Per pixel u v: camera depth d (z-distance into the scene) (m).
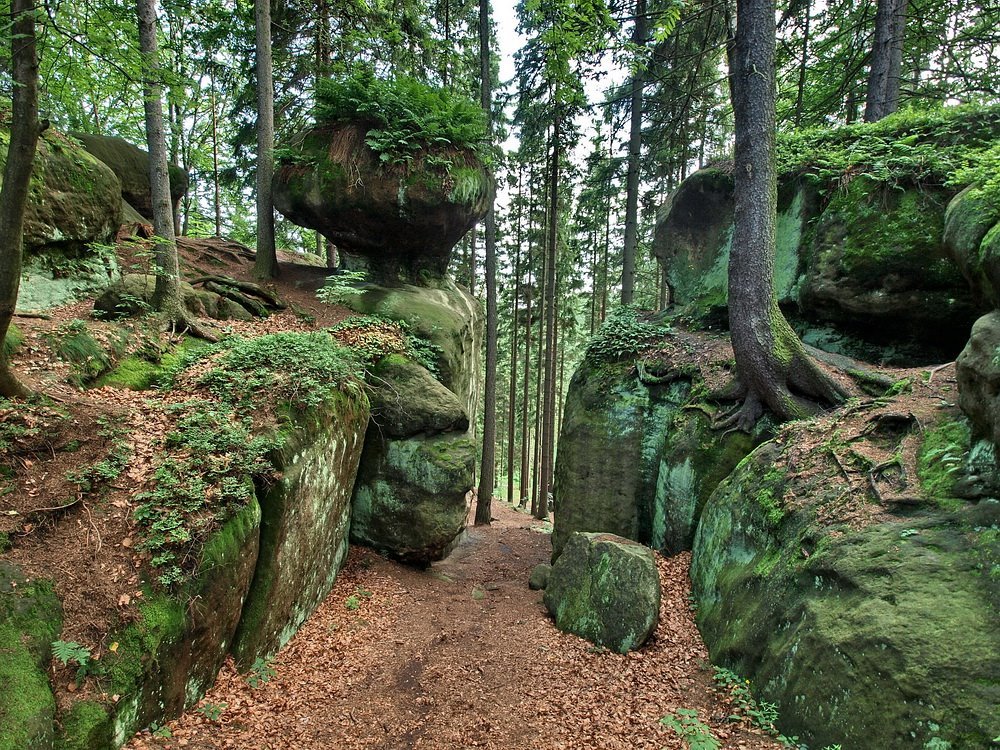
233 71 13.30
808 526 4.84
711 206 10.32
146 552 4.39
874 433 5.34
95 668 3.78
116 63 6.14
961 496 4.07
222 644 4.79
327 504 6.80
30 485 4.59
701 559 6.43
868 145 8.43
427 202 11.02
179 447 5.37
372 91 10.66
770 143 6.93
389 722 4.66
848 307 7.79
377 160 10.79
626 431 8.77
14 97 4.19
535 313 23.66
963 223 4.85
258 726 4.39
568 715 4.63
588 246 21.70
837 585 4.18
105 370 6.50
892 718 3.29
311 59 13.39
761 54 6.84
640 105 11.98
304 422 6.21
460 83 16.70
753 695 4.44
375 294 11.17
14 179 4.29
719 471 7.07
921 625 3.49
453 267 23.34
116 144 11.82
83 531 4.41
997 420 3.75
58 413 5.25
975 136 7.84
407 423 8.62
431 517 8.55
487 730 4.50
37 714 3.37
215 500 4.90
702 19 11.07
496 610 7.31
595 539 6.81
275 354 7.02
